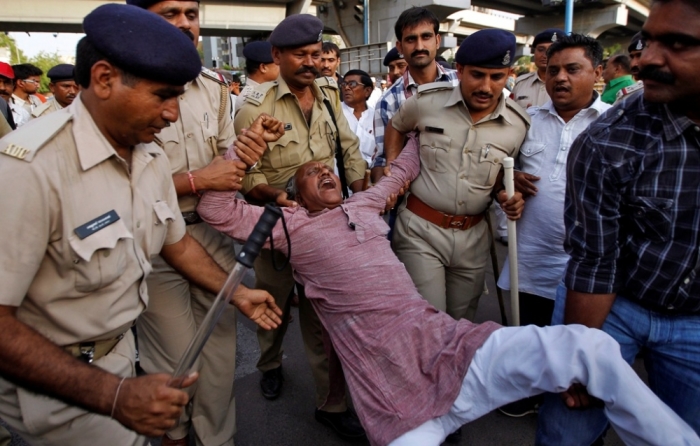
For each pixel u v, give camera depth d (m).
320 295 2.08
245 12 23.62
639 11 30.33
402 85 3.45
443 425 1.77
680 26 1.21
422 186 2.56
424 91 2.59
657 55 1.27
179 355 2.16
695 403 1.63
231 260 2.39
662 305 1.59
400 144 2.87
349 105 5.45
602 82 6.52
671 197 1.45
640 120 1.47
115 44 1.22
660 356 1.69
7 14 18.00
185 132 2.09
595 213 1.57
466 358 1.74
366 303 1.97
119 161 1.40
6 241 1.18
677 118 1.40
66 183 1.28
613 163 1.50
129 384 1.22
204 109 2.18
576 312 1.70
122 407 1.21
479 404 1.71
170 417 1.23
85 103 1.36
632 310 1.68
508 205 2.31
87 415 1.42
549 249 2.51
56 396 1.22
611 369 1.49
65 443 1.43
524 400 2.60
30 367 1.18
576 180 1.60
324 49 4.92
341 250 2.05
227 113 2.32
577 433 1.72
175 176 2.00
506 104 2.50
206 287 1.87
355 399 1.85
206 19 22.88
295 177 2.29
